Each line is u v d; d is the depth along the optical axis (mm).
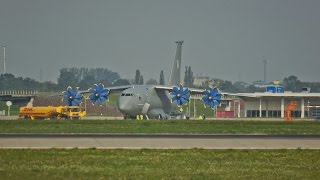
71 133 160875
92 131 171375
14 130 173125
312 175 92812
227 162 105938
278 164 104312
